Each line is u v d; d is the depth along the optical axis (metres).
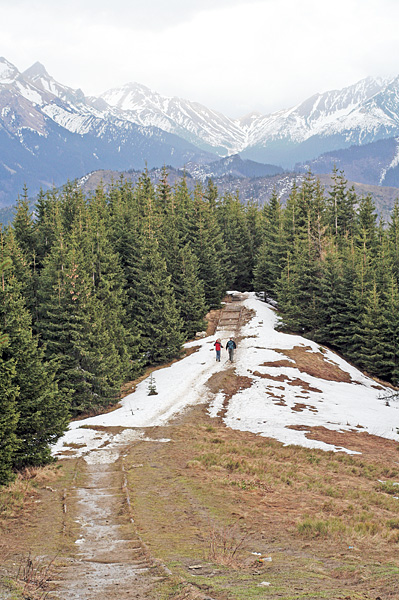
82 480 19.91
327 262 60.75
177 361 51.50
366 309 54.00
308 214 72.56
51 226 64.94
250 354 48.56
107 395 39.97
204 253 68.62
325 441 28.25
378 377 52.78
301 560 11.20
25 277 49.44
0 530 13.48
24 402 20.03
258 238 92.06
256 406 35.41
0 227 48.50
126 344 48.47
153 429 30.20
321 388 41.50
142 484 19.02
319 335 57.97
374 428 32.12
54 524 14.30
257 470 21.22
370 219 83.19
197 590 8.31
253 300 73.12
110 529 13.85
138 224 67.06
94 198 82.69
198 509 15.77
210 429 30.09
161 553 11.53
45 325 40.84
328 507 16.34
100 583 9.24
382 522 14.98
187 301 60.00
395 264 66.12
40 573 9.80
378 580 9.46
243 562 10.98
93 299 42.72
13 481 18.19
